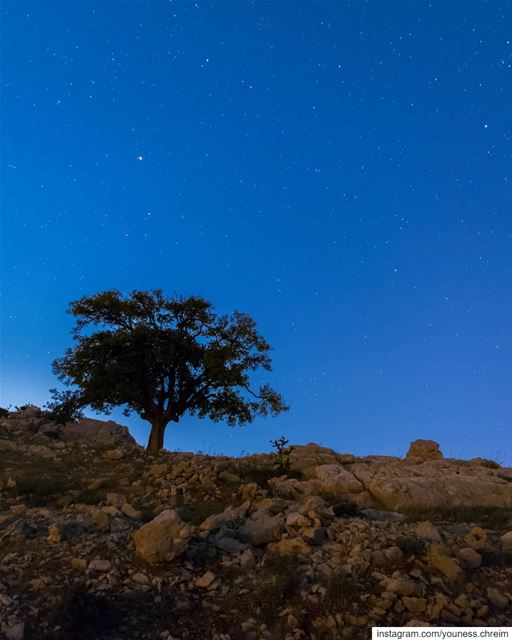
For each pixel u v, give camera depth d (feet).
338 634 29.89
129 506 46.75
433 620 30.68
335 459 69.21
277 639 30.07
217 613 32.17
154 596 33.19
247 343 108.88
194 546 38.27
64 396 107.55
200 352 105.19
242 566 36.45
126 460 74.43
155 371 105.40
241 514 44.78
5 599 31.76
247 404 107.45
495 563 36.11
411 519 47.50
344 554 37.01
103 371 102.99
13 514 48.08
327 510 45.37
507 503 54.29
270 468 66.13
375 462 69.21
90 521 43.24
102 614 31.37
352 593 32.37
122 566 35.83
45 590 32.78
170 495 56.34
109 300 105.91
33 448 80.74
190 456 75.97
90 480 61.82
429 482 55.62
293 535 39.68
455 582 33.45
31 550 38.09
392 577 33.55
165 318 108.27
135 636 30.37
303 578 34.17
